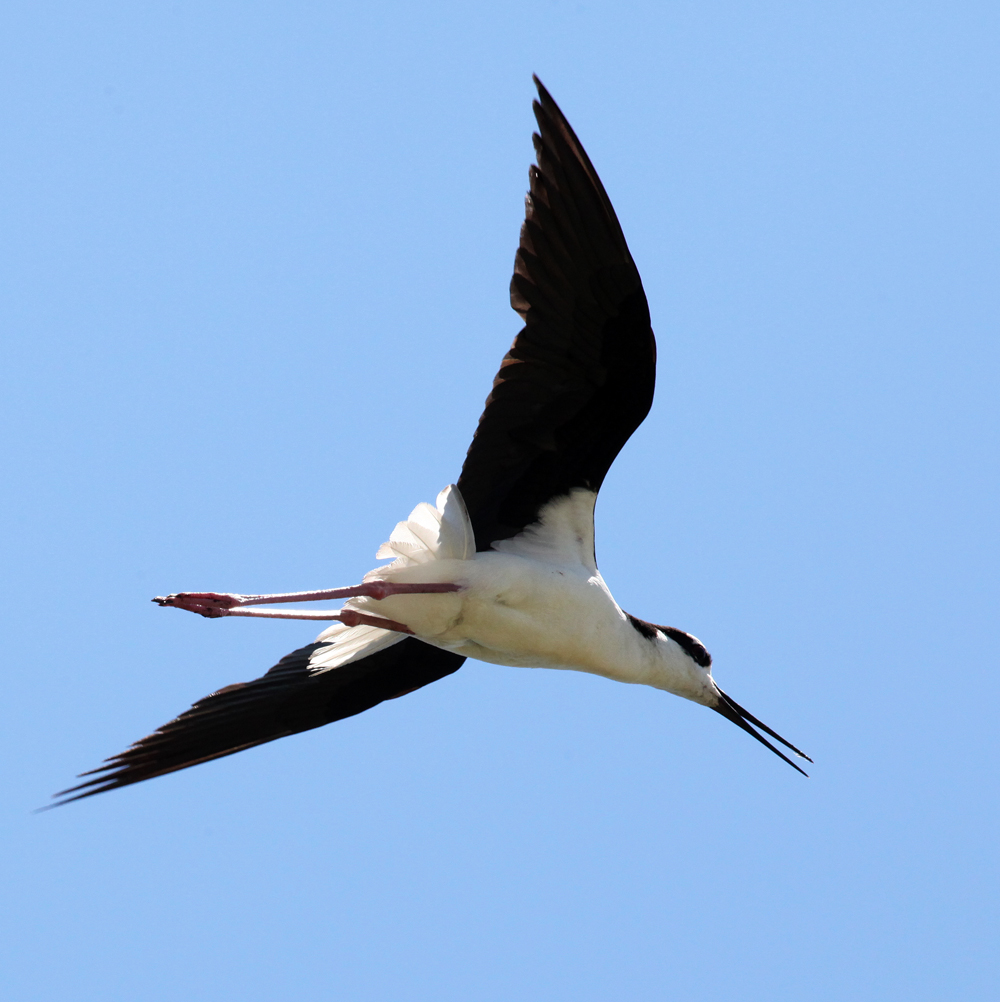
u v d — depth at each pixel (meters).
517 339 10.49
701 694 13.48
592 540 11.48
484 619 11.00
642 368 10.64
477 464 11.13
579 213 10.14
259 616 10.72
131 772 12.37
